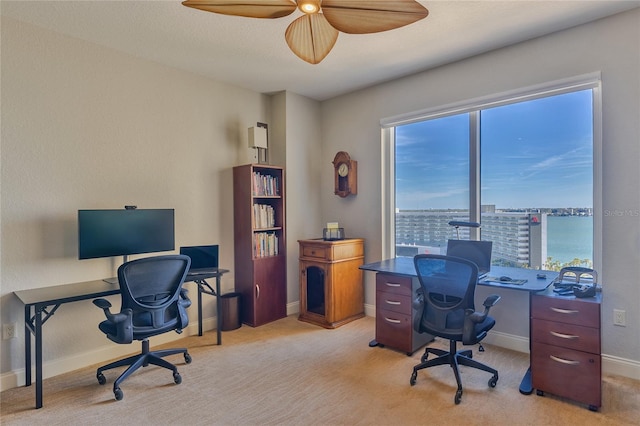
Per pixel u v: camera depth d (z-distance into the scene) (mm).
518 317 2959
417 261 2439
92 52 2791
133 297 2355
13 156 2432
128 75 2996
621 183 2463
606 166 2520
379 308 3092
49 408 2150
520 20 2533
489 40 2838
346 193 4000
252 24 2531
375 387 2377
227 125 3740
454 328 2346
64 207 2654
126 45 2842
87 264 2777
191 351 2998
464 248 2857
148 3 2254
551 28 2656
